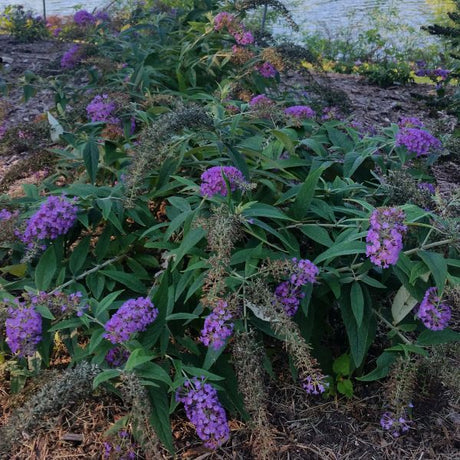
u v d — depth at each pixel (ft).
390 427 7.67
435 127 11.96
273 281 7.77
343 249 7.38
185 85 15.06
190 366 7.42
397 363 7.49
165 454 7.54
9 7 32.89
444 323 7.14
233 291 7.39
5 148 10.91
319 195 9.36
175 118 8.32
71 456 7.53
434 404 8.52
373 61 28.94
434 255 7.13
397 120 20.03
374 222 6.80
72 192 8.64
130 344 6.83
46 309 7.26
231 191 8.08
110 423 7.93
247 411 7.33
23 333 7.04
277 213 7.80
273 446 7.28
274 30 39.04
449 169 16.31
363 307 7.79
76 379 6.23
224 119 10.32
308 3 53.72
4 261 9.90
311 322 8.03
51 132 10.96
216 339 6.81
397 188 8.55
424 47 33.81
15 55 25.03
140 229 9.36
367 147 10.91
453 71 23.12
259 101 11.20
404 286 7.51
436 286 7.22
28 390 7.68
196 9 17.98
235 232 6.93
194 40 16.19
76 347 7.89
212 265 6.77
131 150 10.46
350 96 22.49
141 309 6.77
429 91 24.20
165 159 9.47
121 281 8.28
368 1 54.24
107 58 14.73
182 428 7.91
